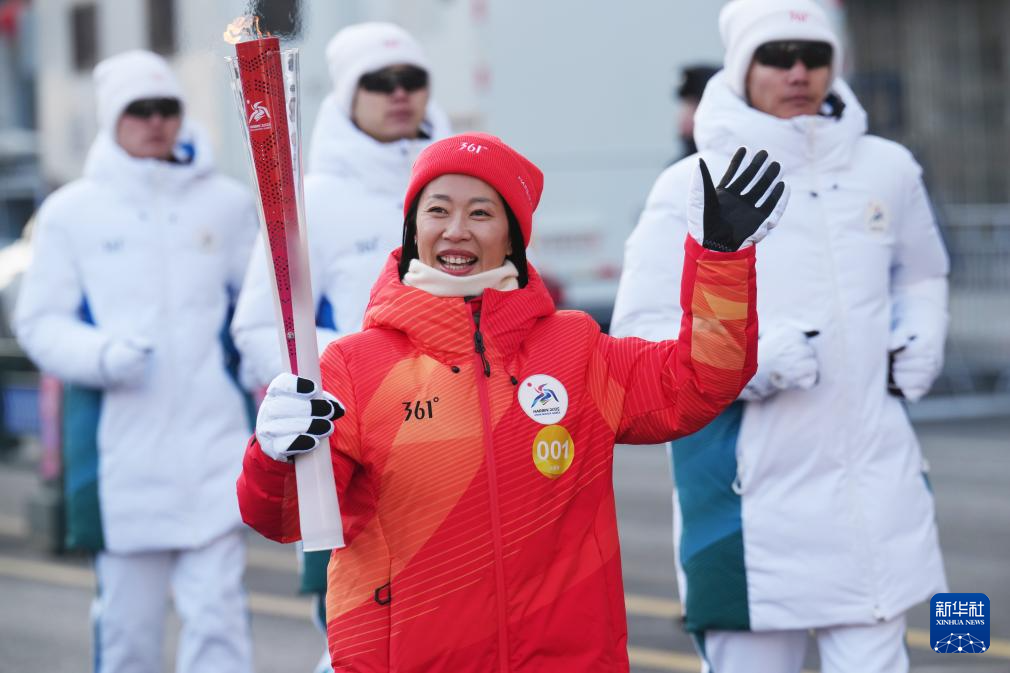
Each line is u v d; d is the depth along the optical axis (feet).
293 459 29.81
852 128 43.47
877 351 42.96
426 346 31.27
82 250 54.95
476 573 30.42
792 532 41.96
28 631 69.82
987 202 216.54
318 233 47.73
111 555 54.24
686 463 43.11
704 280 31.04
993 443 113.29
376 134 49.24
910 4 215.92
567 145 124.98
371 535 30.99
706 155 43.29
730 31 44.14
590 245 125.90
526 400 31.09
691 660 61.77
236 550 54.65
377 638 30.78
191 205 55.67
